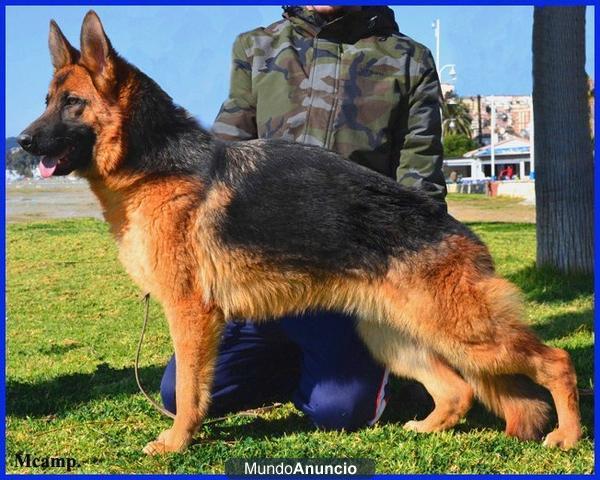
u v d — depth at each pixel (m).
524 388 4.30
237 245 4.04
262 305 4.18
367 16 4.69
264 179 4.11
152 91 4.18
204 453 4.04
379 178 4.15
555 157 9.69
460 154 63.44
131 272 4.19
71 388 5.47
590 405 4.79
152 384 5.56
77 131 4.09
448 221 4.16
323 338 4.41
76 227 18.03
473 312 4.01
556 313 7.96
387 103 4.55
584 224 9.64
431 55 4.72
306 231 4.05
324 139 4.57
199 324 4.07
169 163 4.06
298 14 4.77
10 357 6.62
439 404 4.44
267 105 4.68
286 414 4.87
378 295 4.10
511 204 28.83
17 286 10.64
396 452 4.07
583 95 9.61
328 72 4.61
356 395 4.42
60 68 4.21
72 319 8.45
